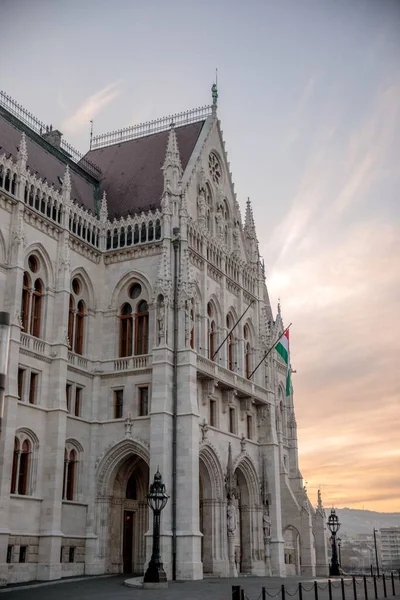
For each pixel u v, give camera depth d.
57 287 57.09
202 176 68.88
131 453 58.03
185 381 57.31
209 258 67.44
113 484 59.00
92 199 69.75
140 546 61.78
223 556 60.47
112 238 64.44
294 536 88.12
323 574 86.00
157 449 54.97
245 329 74.62
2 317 22.91
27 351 52.75
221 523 61.22
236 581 52.34
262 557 68.00
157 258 61.97
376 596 40.41
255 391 71.06
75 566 54.31
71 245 60.25
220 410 64.94
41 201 56.88
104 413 59.81
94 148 79.44
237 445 66.75
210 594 38.34
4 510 46.78
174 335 59.00
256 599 36.38
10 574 47.38
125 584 45.50
